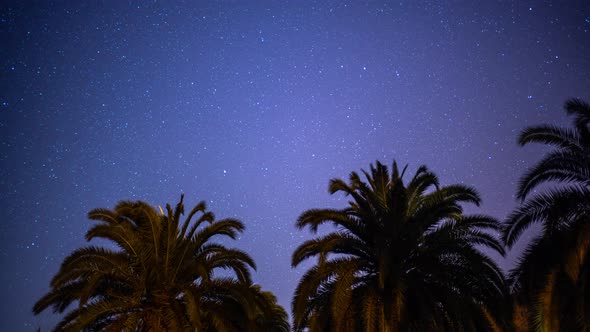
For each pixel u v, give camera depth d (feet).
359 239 79.97
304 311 77.66
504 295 74.95
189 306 74.13
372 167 83.20
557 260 66.54
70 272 78.13
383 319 71.61
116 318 78.79
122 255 80.69
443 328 71.72
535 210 69.31
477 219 77.82
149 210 82.38
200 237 84.84
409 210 81.71
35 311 78.23
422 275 77.66
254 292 85.92
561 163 68.64
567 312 67.46
